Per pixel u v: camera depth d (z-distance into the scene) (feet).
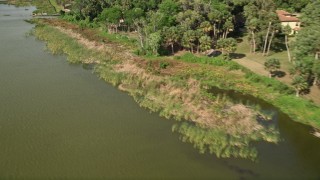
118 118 208.95
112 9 442.09
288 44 347.36
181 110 213.66
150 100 229.86
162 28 357.41
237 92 248.52
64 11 585.22
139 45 357.00
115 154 173.37
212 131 190.60
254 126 197.77
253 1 377.30
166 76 269.23
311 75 248.73
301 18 338.75
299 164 167.84
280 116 213.66
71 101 230.07
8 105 221.46
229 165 165.07
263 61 314.96
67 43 359.46
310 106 218.38
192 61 312.29
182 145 180.86
